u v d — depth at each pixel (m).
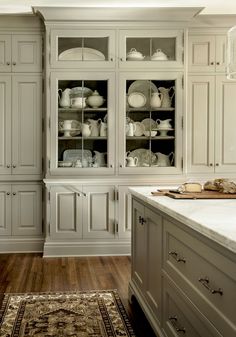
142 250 2.66
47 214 4.27
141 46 4.31
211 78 4.39
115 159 4.32
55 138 4.27
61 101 4.30
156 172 4.34
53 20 4.19
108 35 4.25
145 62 4.29
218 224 1.50
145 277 2.57
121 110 4.30
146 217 2.54
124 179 4.30
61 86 4.31
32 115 4.40
